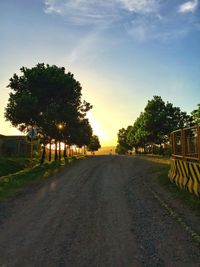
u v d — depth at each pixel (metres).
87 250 7.42
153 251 7.27
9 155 66.31
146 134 67.44
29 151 68.69
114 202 13.20
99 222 9.98
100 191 16.23
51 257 7.03
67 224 9.84
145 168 28.89
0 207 12.99
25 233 8.98
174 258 6.82
